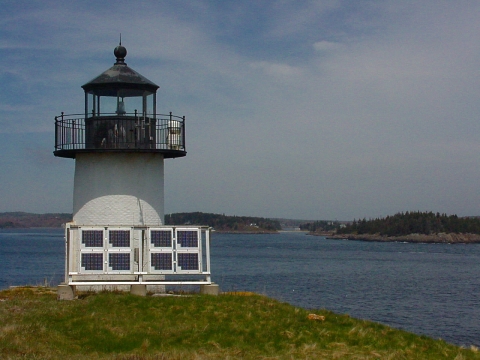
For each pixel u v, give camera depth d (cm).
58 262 8144
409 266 8875
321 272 7219
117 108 2006
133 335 1427
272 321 1567
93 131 2002
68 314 1535
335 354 1388
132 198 2031
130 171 2038
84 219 2033
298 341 1469
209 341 1420
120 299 1664
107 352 1337
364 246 18438
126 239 1778
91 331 1435
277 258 10544
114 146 1988
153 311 1588
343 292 4903
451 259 11319
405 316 3625
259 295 1905
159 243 1791
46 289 2055
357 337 1526
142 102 2038
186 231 1812
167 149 2036
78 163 2059
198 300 1686
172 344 1399
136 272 1773
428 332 3114
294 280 5981
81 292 1884
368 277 6594
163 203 2114
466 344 2817
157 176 2083
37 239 19425
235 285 5316
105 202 2020
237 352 1359
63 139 2028
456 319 3534
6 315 1516
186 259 1800
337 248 16400
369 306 4044
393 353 1427
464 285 5747
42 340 1357
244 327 1516
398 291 5084
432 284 5819
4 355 1216
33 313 1535
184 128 2091
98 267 1756
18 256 9662
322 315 1675
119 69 2036
